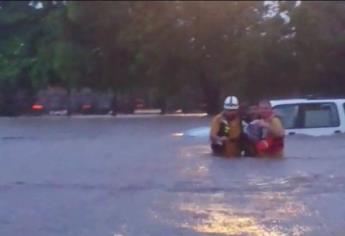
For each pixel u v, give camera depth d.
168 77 34.12
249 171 17.00
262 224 11.81
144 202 13.45
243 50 29.95
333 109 20.94
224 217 12.27
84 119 25.64
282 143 19.16
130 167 17.75
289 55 25.56
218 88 32.16
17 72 18.97
